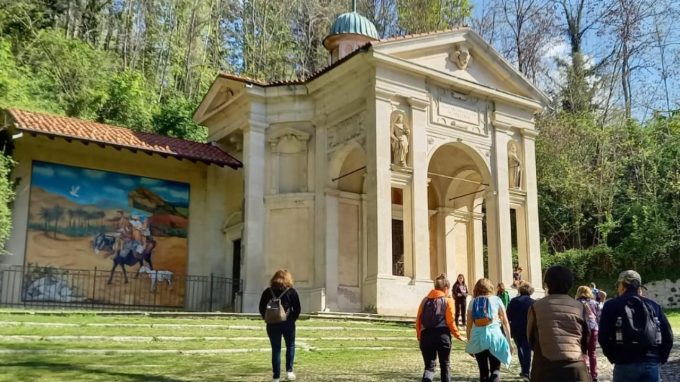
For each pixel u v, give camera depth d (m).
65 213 25.25
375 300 22.47
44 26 37.38
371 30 32.28
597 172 39.38
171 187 28.02
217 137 29.80
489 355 8.63
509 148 28.19
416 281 23.44
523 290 10.87
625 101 46.88
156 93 41.09
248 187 27.05
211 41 49.16
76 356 12.04
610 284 35.03
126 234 26.48
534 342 6.02
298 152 27.58
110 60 37.81
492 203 27.03
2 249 22.84
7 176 24.20
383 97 24.44
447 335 8.63
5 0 34.19
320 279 25.88
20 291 23.88
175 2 45.69
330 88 26.75
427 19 45.56
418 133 24.98
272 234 27.03
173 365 11.53
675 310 31.36
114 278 25.88
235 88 28.30
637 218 35.81
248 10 50.19
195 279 27.80
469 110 27.00
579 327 5.89
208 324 17.39
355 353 14.10
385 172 23.81
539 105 28.88
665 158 37.94
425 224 24.23
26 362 11.06
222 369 11.19
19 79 29.73
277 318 9.65
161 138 27.50
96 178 26.20
